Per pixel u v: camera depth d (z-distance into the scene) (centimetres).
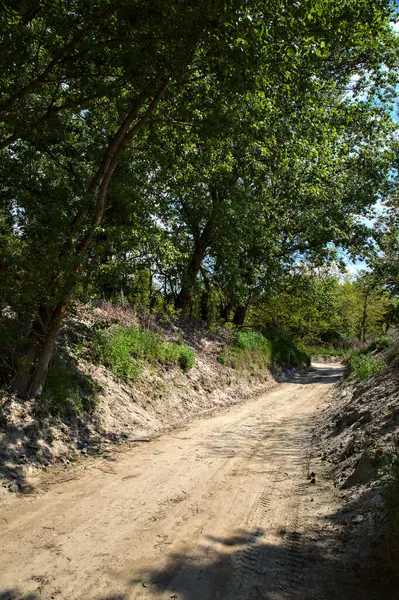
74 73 764
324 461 757
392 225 1084
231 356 1995
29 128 806
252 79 716
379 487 499
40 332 794
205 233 1947
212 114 875
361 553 391
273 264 2209
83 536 442
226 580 363
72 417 834
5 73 728
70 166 1097
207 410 1355
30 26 798
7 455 642
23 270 734
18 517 487
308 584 357
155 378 1266
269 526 478
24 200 816
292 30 648
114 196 909
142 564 387
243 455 804
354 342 4950
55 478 629
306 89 934
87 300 820
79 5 708
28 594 335
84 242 809
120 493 577
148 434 956
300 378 2808
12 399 742
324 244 2388
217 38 614
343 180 2028
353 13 818
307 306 3481
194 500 557
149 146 1027
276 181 2014
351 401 1169
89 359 1031
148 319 1541
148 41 691
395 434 616
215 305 2491
